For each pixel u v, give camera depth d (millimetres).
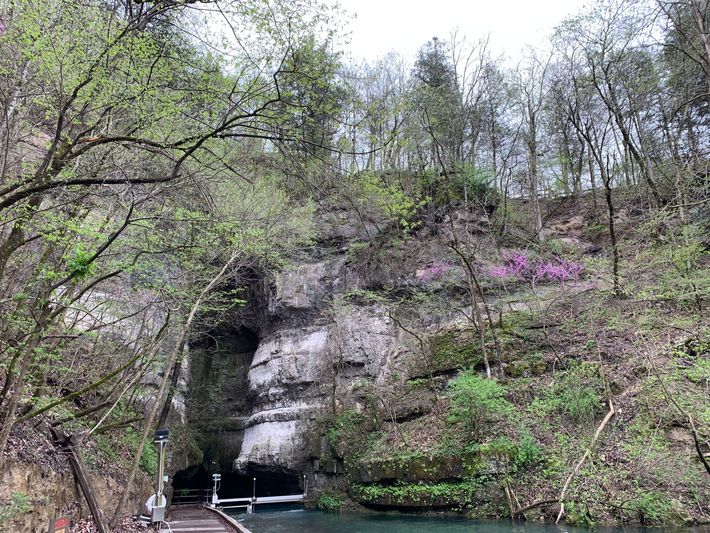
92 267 6559
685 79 18312
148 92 6562
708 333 13172
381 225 22266
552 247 20906
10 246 6449
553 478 11961
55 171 6086
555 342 15992
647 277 15289
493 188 23688
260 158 10688
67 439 9562
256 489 22812
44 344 9039
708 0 15461
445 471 13820
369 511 15781
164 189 7430
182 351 16578
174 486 22562
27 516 7371
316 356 21328
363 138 11469
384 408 17906
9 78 6723
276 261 18297
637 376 13211
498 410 14047
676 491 10312
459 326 18859
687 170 15156
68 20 6195
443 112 24016
